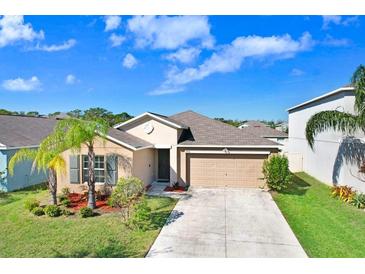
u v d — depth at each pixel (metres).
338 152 18.22
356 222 11.73
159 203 14.55
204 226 11.21
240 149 18.55
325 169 20.52
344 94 17.58
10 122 24.62
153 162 20.22
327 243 9.55
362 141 16.89
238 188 18.47
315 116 17.05
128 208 11.45
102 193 16.11
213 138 19.61
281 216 12.51
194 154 19.22
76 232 10.38
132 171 15.88
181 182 19.22
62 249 9.01
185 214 12.77
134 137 19.05
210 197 15.99
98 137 16.06
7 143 18.88
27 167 20.25
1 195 17.33
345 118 15.68
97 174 16.25
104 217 12.08
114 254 8.70
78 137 12.84
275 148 18.12
